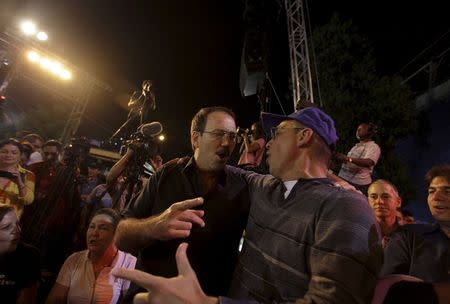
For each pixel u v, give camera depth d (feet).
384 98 26.05
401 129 25.79
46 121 48.67
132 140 11.28
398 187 24.72
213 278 5.63
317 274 3.79
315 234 4.12
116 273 3.34
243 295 4.67
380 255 3.94
